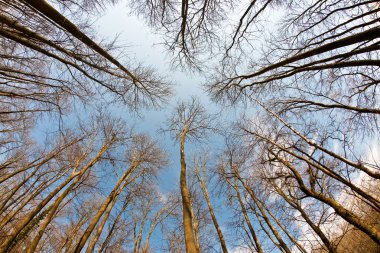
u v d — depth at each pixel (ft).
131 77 19.36
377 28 11.84
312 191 14.39
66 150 31.86
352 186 14.21
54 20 12.43
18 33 12.28
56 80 16.84
